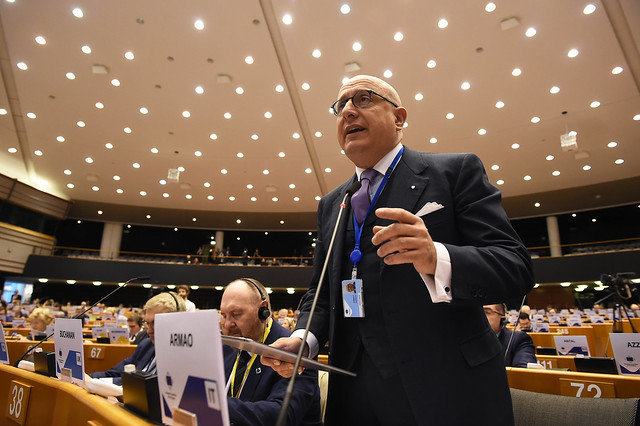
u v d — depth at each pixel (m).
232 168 14.41
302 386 1.51
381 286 0.99
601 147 11.81
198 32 8.92
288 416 1.34
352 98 1.19
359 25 8.52
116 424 0.79
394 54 9.09
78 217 17.97
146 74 10.11
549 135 11.34
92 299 19.28
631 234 17.55
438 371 0.91
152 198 16.98
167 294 2.65
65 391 1.16
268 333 1.79
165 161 14.06
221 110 11.34
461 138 11.66
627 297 4.17
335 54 9.23
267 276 17.77
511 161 12.69
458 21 8.23
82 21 8.74
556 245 16.11
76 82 10.43
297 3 8.18
